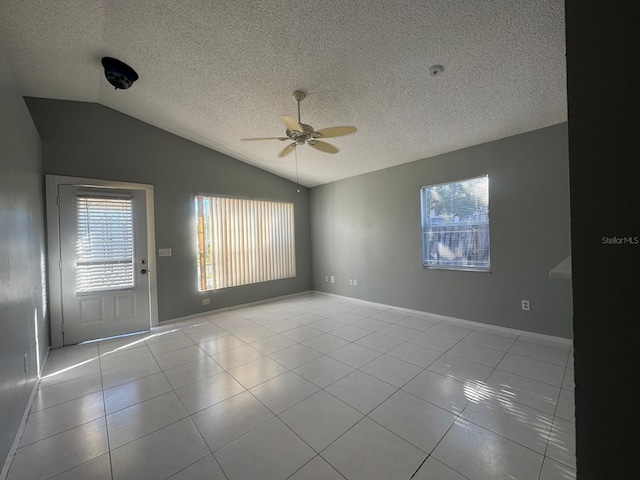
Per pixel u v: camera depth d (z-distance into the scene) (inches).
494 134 126.2
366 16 72.6
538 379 88.8
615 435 23.6
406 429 68.0
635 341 22.5
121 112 142.9
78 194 130.4
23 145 90.1
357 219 198.2
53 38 89.0
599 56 24.1
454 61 84.5
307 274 233.9
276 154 174.9
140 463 59.7
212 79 107.0
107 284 137.1
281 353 114.2
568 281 113.7
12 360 68.1
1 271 63.2
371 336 130.7
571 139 25.4
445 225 151.1
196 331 143.1
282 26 78.8
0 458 56.6
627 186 22.7
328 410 76.0
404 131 128.6
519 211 124.1
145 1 75.3
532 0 64.0
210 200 176.4
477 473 55.0
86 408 79.3
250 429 69.3
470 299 141.4
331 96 107.6
